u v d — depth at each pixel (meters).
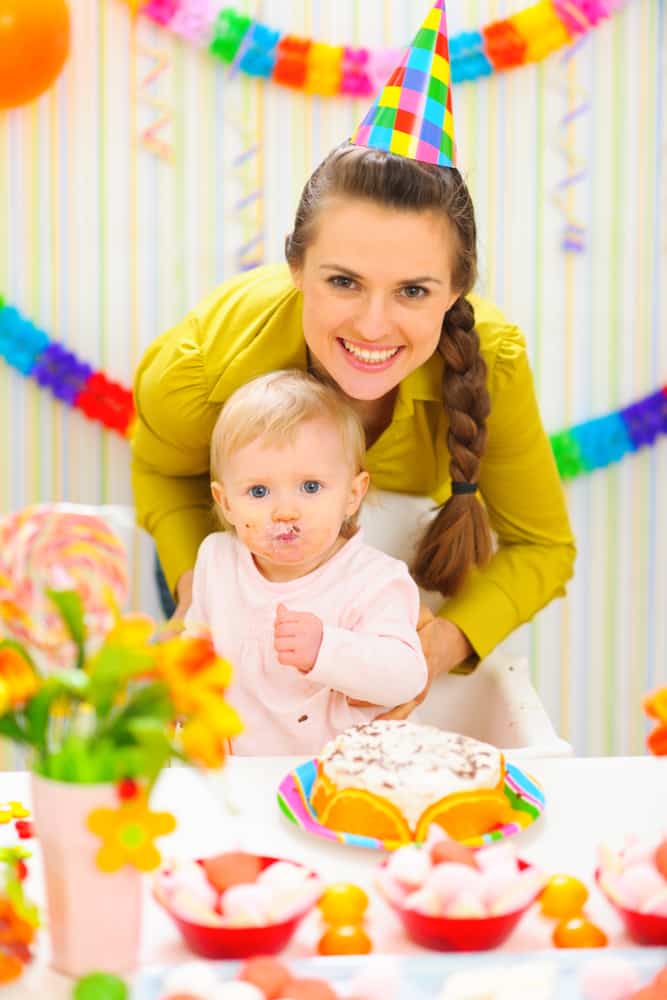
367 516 1.39
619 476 2.03
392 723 0.87
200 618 1.26
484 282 1.96
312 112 1.91
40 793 0.60
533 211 1.96
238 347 1.37
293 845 0.77
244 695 1.22
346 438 1.21
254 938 0.62
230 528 1.31
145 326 1.94
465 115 1.92
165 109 1.89
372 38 1.89
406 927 0.65
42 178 1.90
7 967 0.60
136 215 1.92
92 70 1.88
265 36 1.85
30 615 0.62
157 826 0.60
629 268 1.98
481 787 0.79
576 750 2.09
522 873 0.67
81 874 0.60
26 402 1.94
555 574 1.48
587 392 2.01
